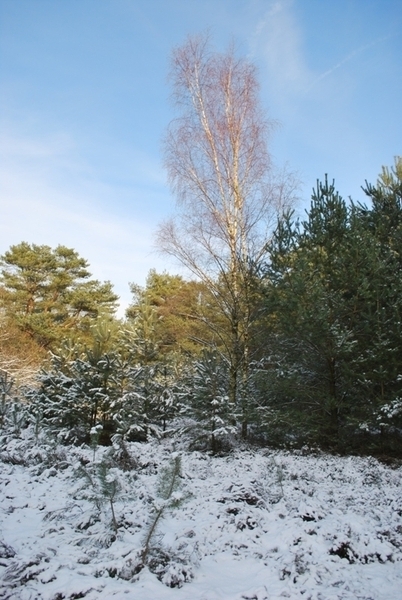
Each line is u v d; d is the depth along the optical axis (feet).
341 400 35.63
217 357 40.09
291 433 37.42
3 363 75.15
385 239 38.96
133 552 13.10
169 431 37.35
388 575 13.35
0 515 16.80
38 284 109.50
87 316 113.50
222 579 12.93
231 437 38.47
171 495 13.89
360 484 24.91
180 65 47.96
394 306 31.91
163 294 102.68
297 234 39.34
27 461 25.48
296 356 38.22
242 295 44.09
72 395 35.47
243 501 19.62
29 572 11.74
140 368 39.24
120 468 25.71
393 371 31.81
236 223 45.80
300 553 14.12
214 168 46.47
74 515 16.89
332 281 35.53
